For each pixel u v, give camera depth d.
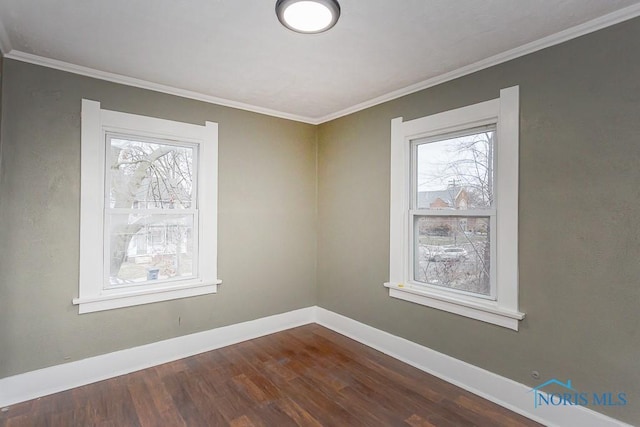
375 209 3.23
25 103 2.32
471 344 2.46
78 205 2.52
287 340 3.38
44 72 2.38
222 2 1.70
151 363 2.82
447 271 2.72
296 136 3.78
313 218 3.92
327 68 2.50
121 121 2.69
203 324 3.12
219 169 3.22
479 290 2.50
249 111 3.42
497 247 2.35
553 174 2.06
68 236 2.48
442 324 2.65
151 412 2.16
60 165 2.45
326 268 3.80
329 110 3.54
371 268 3.26
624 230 1.81
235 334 3.32
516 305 2.22
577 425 1.95
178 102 2.97
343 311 3.57
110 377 2.61
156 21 1.88
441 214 2.73
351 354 3.05
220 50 2.23
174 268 3.02
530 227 2.16
